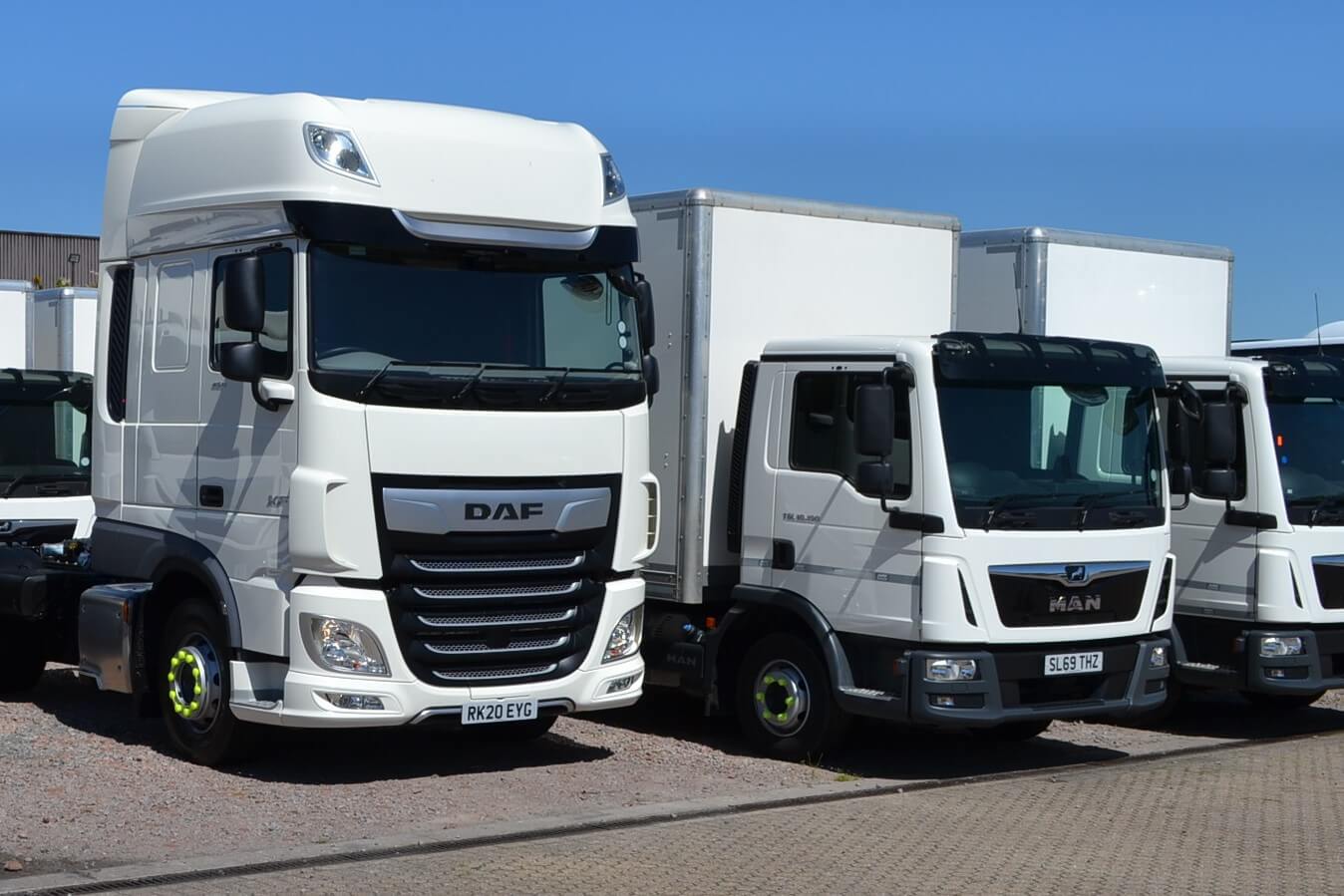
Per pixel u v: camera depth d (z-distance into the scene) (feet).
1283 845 27.12
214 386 30.83
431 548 29.30
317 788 30.07
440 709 29.76
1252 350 68.39
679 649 35.86
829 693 33.22
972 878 24.49
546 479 30.42
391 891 22.94
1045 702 32.55
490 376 29.66
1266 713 44.04
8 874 23.52
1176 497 39.19
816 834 27.20
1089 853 26.27
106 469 34.22
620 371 31.53
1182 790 31.81
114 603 33.01
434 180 29.68
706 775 32.42
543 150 31.24
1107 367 33.58
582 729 37.86
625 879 23.86
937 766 34.78
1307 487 37.76
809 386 33.65
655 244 35.83
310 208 28.63
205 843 25.64
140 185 33.42
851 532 32.58
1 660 39.37
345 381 28.50
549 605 31.09
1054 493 32.48
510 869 24.32
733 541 35.19
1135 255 44.27
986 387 32.17
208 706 31.27
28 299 63.36
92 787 29.43
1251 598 37.65
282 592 29.17
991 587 31.45
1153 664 33.83
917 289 38.37
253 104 30.71
